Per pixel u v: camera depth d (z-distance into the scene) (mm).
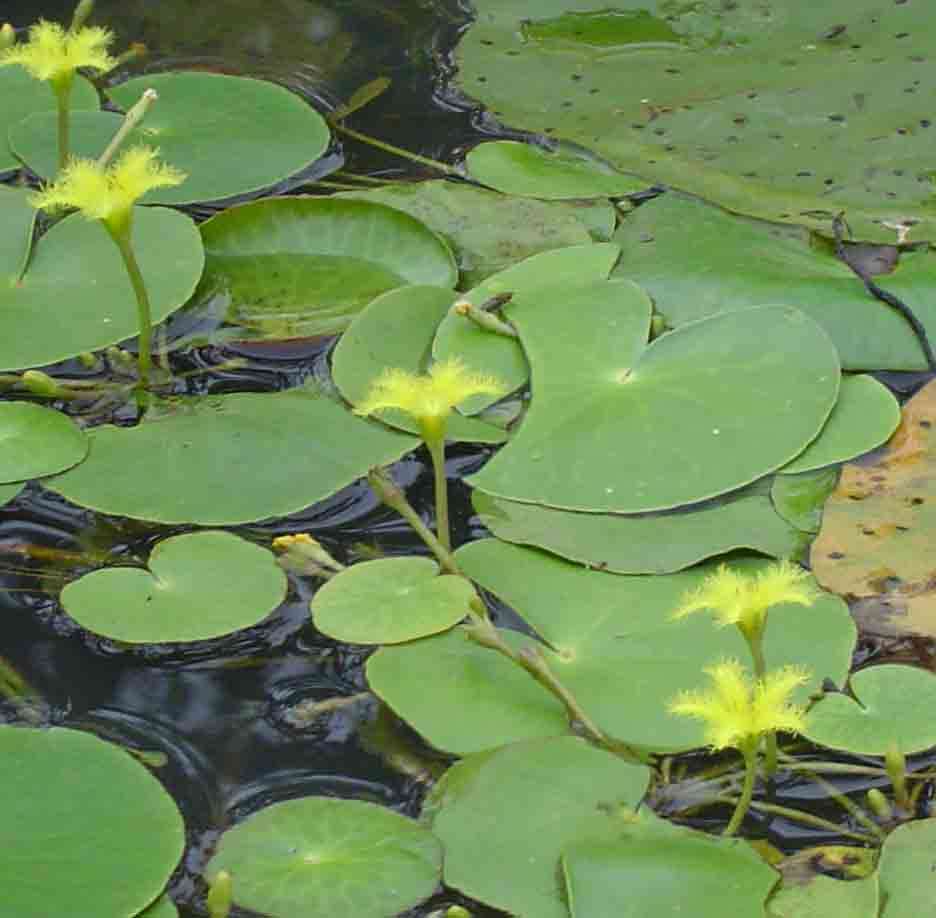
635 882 1738
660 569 2221
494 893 1747
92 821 1828
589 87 3316
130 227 2518
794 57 3340
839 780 1938
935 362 2639
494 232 2971
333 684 2086
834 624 2113
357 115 3365
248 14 3707
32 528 2346
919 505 2307
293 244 2943
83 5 3451
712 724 1784
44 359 2598
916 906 1726
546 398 2504
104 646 2150
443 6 3709
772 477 2389
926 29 3377
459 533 2336
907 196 2973
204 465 2410
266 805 1915
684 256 2850
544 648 2098
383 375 2588
